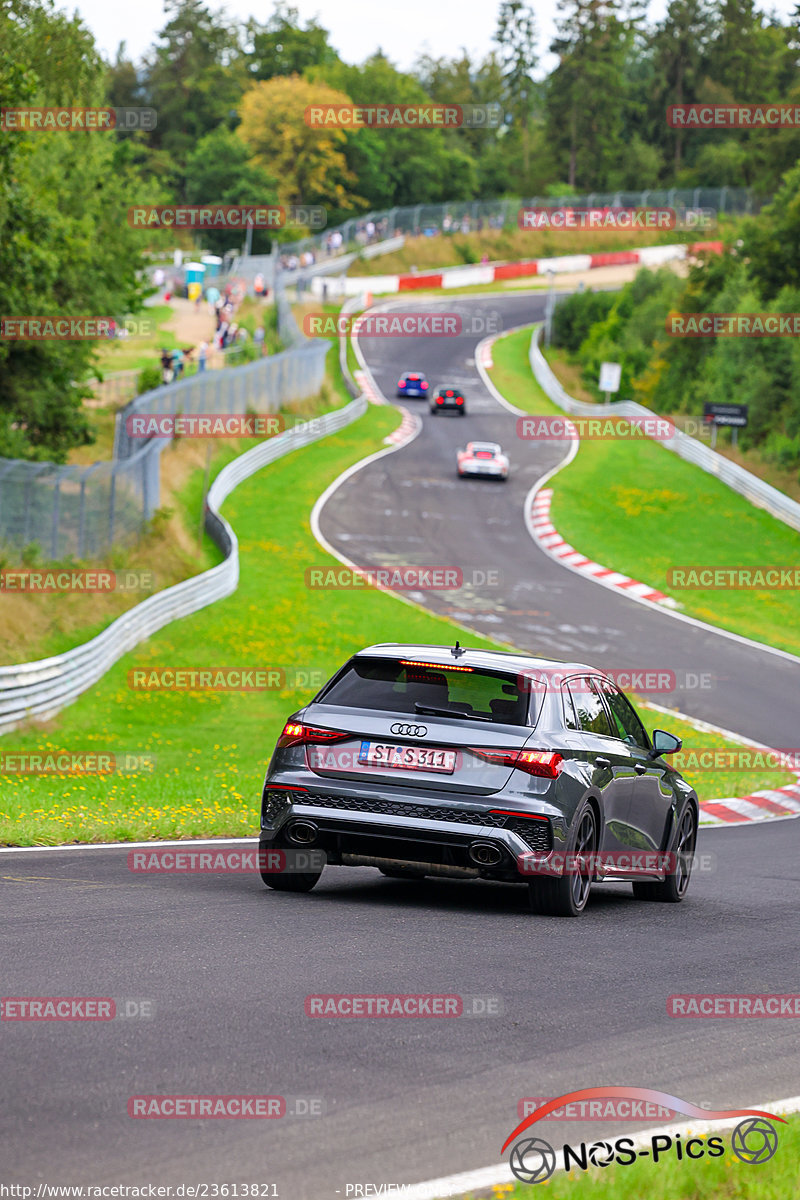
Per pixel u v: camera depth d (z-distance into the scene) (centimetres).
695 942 1564
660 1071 991
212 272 17375
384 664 1659
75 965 1193
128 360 12206
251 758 4053
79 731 4228
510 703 1606
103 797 2711
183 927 1397
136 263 9025
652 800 1877
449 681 1630
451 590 7356
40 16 8569
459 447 11688
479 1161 773
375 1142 796
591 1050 1034
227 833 2345
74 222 6925
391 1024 1064
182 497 8019
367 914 1557
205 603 6262
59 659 4422
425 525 8925
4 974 1148
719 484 10262
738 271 13950
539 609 7131
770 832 3089
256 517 8531
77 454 8544
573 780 1590
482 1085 921
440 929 1490
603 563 8306
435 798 1559
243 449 10038
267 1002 1105
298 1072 921
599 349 17338
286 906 1577
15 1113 804
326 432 11481
